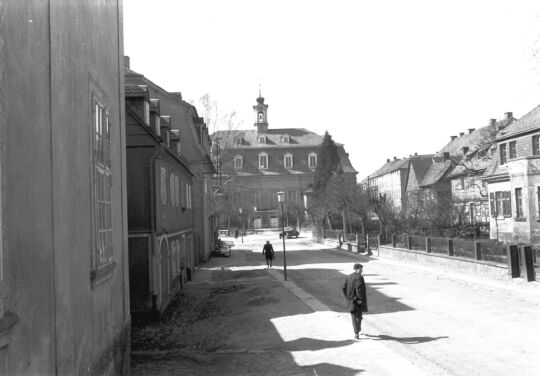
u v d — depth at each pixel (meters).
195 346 13.13
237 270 33.16
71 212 5.78
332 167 70.69
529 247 19.02
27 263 4.34
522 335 11.79
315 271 29.38
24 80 4.35
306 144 101.00
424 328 13.02
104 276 7.38
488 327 12.77
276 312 16.61
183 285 26.03
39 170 4.70
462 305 15.99
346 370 9.61
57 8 5.39
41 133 4.78
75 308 5.86
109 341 7.89
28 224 4.38
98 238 7.29
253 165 99.19
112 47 8.83
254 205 96.94
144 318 17.36
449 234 38.44
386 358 10.26
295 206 89.88
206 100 51.66
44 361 4.75
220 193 54.88
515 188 36.25
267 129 104.50
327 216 58.59
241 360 10.96
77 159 6.13
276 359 10.83
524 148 37.59
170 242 21.45
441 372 9.14
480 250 22.52
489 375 8.94
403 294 18.81
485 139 52.66
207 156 38.12
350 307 12.09
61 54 5.52
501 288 18.80
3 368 3.79
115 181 8.76
